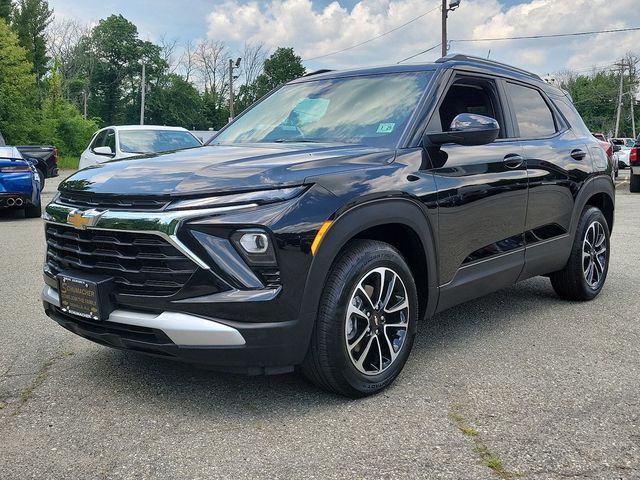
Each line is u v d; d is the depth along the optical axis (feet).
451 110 12.90
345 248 10.21
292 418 9.70
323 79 14.56
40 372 11.69
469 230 12.30
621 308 16.40
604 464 8.27
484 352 12.85
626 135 318.65
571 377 11.41
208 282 9.02
